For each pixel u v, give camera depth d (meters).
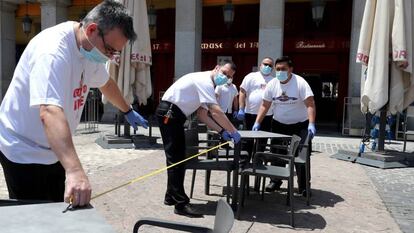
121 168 6.85
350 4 15.53
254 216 4.55
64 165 1.82
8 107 2.38
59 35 2.18
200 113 4.52
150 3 16.80
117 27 2.15
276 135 4.84
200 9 13.19
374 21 7.57
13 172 2.40
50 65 2.05
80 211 1.65
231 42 16.53
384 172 7.11
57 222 1.52
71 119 2.35
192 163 4.62
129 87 8.99
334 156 8.41
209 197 5.30
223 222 1.76
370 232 4.12
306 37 15.80
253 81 7.80
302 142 5.11
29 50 2.27
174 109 4.38
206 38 17.47
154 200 5.04
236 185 4.61
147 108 17.73
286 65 5.40
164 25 17.89
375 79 7.54
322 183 6.19
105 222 1.53
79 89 2.35
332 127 15.01
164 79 18.05
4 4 15.37
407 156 7.85
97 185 5.69
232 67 4.25
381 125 8.06
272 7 11.91
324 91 17.39
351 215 4.66
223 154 5.63
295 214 4.66
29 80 2.20
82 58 2.27
